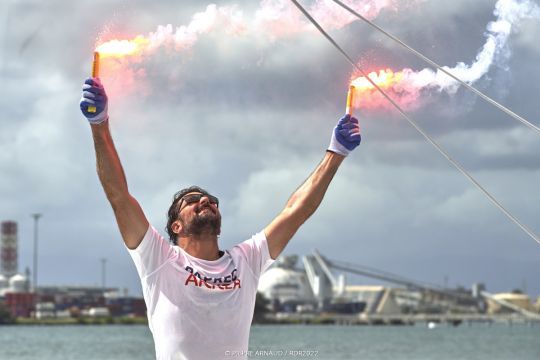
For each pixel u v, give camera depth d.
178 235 11.88
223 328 11.38
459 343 195.12
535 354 146.88
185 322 11.30
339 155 12.54
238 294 11.55
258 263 11.96
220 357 11.35
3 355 141.75
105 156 11.33
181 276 11.42
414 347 172.12
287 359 12.94
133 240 11.48
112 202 11.41
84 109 11.13
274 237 12.16
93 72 11.40
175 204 11.97
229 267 11.68
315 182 12.48
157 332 11.44
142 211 11.56
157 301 11.44
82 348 159.88
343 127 12.55
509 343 194.62
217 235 11.81
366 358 133.88
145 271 11.52
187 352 11.28
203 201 11.81
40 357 135.88
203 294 11.39
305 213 12.39
